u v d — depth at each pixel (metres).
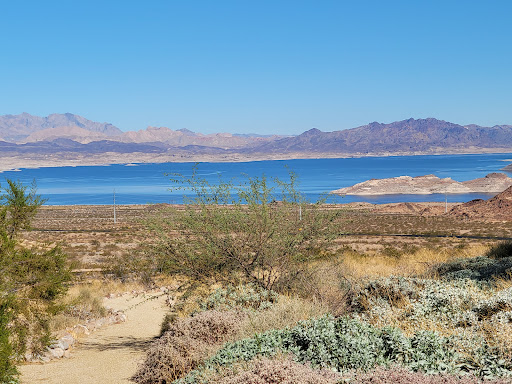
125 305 20.25
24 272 11.64
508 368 6.18
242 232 12.92
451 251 29.25
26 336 11.68
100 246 49.62
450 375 5.89
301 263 13.16
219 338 9.98
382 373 6.02
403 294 11.20
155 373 9.59
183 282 14.23
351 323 8.02
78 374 10.43
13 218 12.06
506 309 8.77
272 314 10.09
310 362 7.21
